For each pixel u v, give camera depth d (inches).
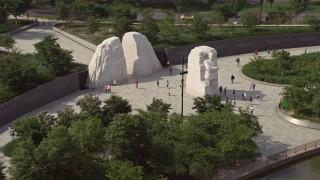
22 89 3823.8
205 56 4003.4
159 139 2571.4
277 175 2972.4
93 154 2432.3
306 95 3617.1
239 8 6437.0
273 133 3422.7
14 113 3673.7
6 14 5753.0
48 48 4195.4
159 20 6220.5
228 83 4488.2
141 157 2501.2
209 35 5482.3
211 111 3070.9
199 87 4025.6
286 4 7298.2
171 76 4672.7
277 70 4687.5
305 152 3117.6
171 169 2458.2
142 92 4227.4
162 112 2960.1
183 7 6619.1
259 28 5782.5
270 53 5467.5
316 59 4909.0
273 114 3762.3
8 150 3046.3
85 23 5659.5
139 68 4601.4
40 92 3907.5
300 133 3420.3
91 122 2519.7
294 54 5354.3
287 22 6269.7
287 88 3700.8
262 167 2928.2
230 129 2819.9
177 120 2856.8
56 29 5826.8
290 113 3676.2
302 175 2965.1
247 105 3944.4
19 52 4515.3
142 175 2362.2
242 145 2751.0
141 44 4601.4
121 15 5605.3
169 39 5260.8
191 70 4106.8
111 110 3031.5
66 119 2925.7
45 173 2165.4
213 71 3971.5
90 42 5226.4
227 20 6200.8
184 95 4156.0
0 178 2316.7
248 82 4510.3
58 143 2198.6
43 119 2888.8
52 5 7145.7
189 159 2517.2
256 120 3083.2
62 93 4141.2
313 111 3479.3
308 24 5974.4
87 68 4473.4
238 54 5472.4
